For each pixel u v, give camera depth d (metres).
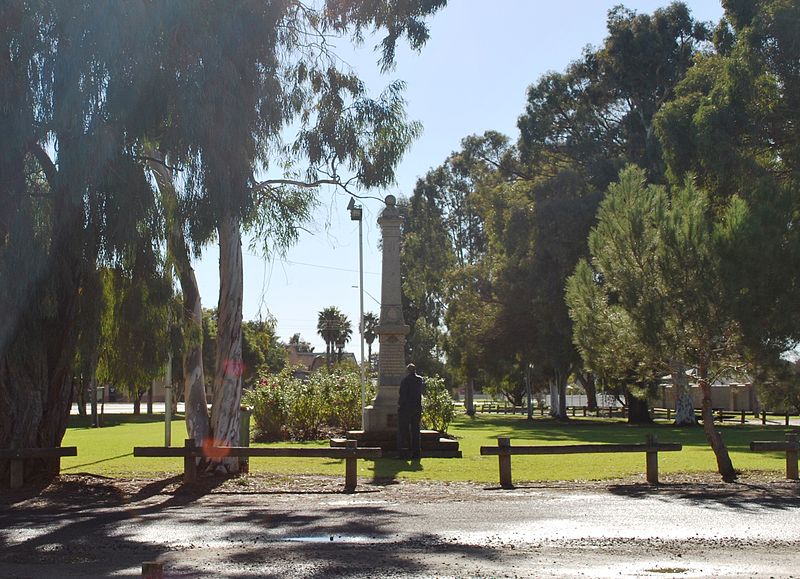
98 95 13.51
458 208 69.12
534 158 52.31
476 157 64.25
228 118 14.17
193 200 14.41
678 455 21.83
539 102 51.69
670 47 47.22
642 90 47.94
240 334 17.83
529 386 57.97
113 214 14.30
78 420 51.16
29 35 13.02
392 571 8.28
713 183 29.75
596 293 17.56
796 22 27.81
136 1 13.39
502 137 63.75
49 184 14.80
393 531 10.66
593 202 44.16
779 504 12.82
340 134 17.62
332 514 12.19
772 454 22.20
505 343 52.03
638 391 17.67
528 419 57.53
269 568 8.50
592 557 8.91
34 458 15.71
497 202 51.22
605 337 17.09
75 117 13.34
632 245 16.25
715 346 16.11
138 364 16.19
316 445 26.77
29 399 15.59
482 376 69.19
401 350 24.22
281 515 12.15
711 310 15.59
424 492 14.64
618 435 33.06
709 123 28.69
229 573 8.27
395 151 18.12
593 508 12.48
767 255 15.30
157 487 15.52
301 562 8.78
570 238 44.16
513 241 47.47
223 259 17.75
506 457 15.19
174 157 14.73
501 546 9.57
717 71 32.91
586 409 69.00
